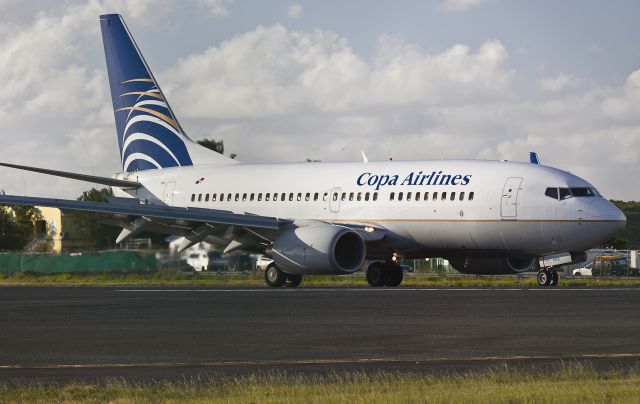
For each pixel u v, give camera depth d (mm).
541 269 118000
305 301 85188
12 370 45312
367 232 120500
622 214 111250
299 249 115500
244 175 135875
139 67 147000
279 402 34906
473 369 43344
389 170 123188
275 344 53750
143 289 113250
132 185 143625
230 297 92625
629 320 64375
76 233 167250
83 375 43562
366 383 38781
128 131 147750
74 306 82500
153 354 50406
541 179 112375
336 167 128500
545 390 35750
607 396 34375
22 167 127062
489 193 113812
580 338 54594
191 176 140500
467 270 124062
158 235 143375
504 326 61125
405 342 53844
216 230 125250
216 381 40969
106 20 149000
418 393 35906
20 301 89750
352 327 61812
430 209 117188
